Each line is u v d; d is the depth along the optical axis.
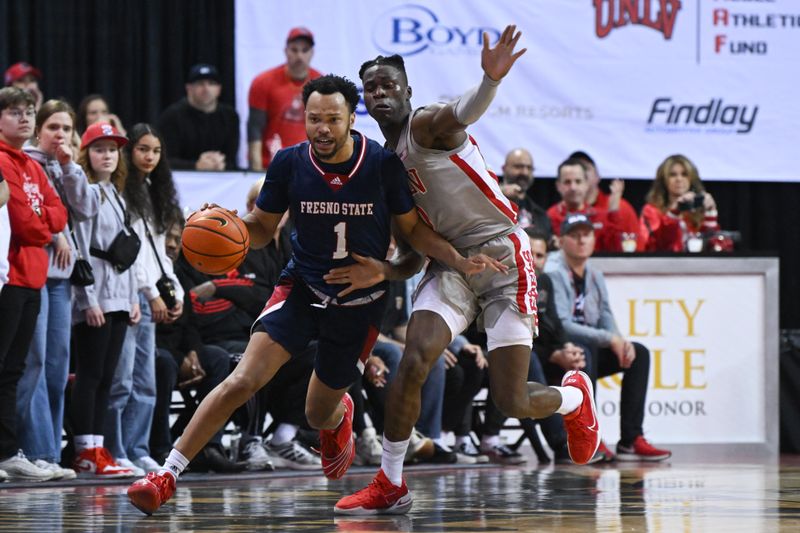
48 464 13.90
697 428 19.80
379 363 16.73
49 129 14.33
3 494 12.30
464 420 17.88
